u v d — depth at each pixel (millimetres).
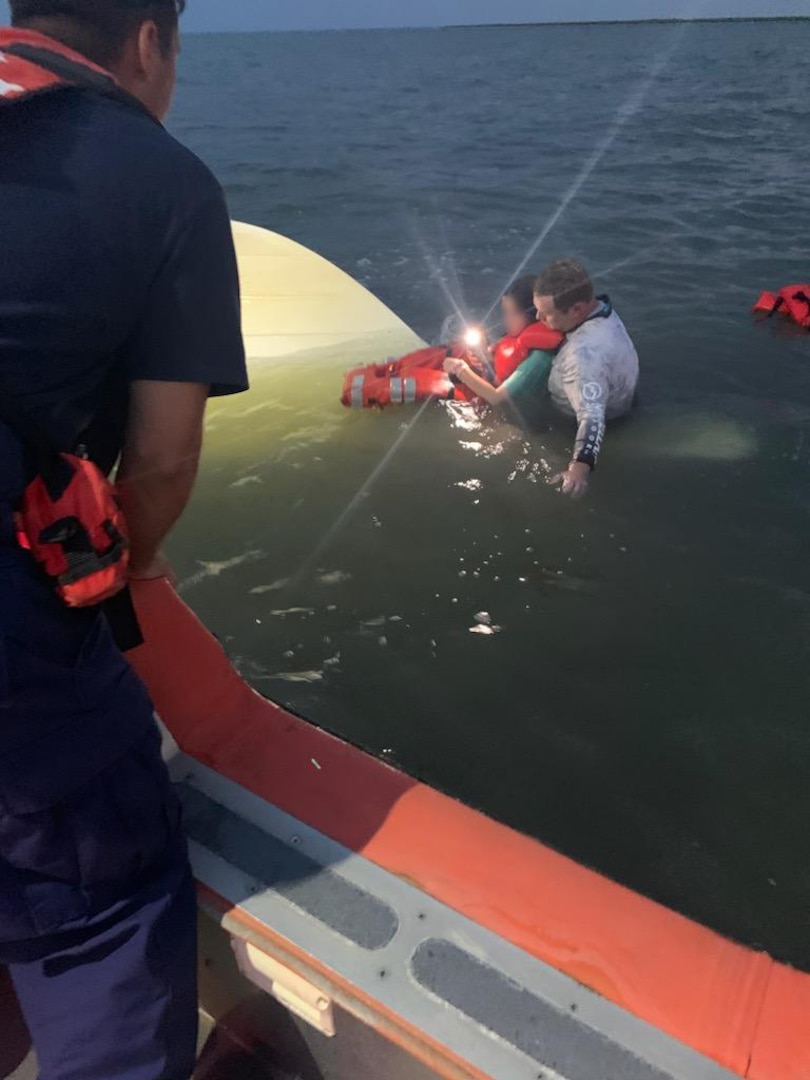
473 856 1233
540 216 7809
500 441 3607
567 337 3621
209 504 3188
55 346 937
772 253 6367
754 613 2617
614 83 18406
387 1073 1204
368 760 1400
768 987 1062
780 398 3979
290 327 4691
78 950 1137
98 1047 1135
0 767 989
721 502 3166
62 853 1072
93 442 1111
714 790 2064
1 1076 1311
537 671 2412
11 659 953
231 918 1176
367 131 13125
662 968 1085
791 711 2273
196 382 1035
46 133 905
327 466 3438
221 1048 1405
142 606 1493
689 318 5035
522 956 1099
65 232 904
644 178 9117
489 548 2922
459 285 6168
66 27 1011
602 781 2088
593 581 2760
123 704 1110
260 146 12078
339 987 1083
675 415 3803
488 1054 1005
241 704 1502
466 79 20828
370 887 1190
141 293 972
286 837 1269
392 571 2814
